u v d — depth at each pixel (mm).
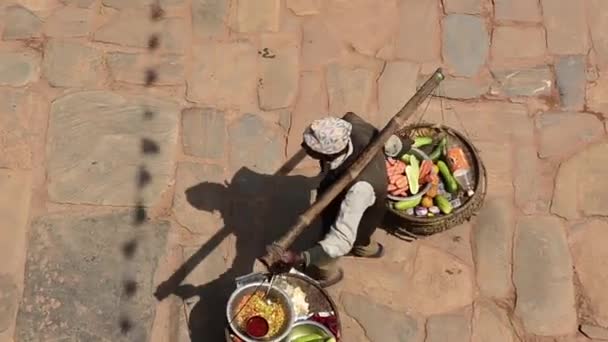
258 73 5699
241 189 5336
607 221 5266
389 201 4906
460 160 5070
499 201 5312
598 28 5875
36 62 5719
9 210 5273
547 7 5938
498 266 5125
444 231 5203
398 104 5613
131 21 5859
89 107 5578
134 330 4961
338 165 4125
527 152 5465
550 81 5688
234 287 5070
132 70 5699
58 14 5875
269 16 5883
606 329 4961
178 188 5340
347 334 4938
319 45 5797
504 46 5805
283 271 4258
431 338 4934
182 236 5207
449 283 5074
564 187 5359
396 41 5816
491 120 5559
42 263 5133
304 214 4035
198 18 5871
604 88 5680
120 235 5203
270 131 5516
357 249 4941
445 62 5750
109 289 5059
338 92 5641
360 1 5945
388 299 5027
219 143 5480
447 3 5941
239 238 5199
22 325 4969
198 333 4957
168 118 5547
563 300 5035
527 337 4945
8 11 5871
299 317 4609
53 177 5375
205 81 5672
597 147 5477
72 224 5238
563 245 5188
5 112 5543
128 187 5340
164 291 5059
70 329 4965
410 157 4965
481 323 4969
